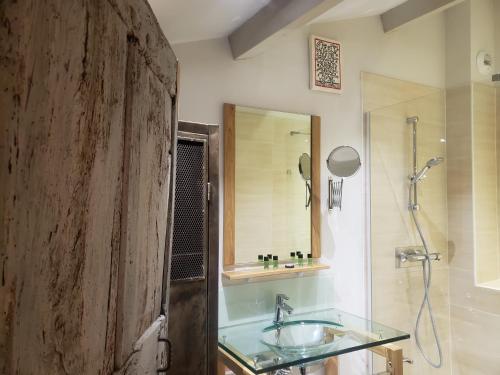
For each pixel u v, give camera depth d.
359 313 2.15
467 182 2.40
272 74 1.92
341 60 2.15
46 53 0.38
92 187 0.48
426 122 2.45
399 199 2.33
